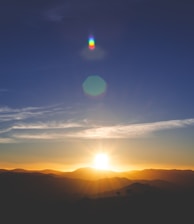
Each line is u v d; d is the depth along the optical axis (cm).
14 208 10081
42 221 8519
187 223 8025
